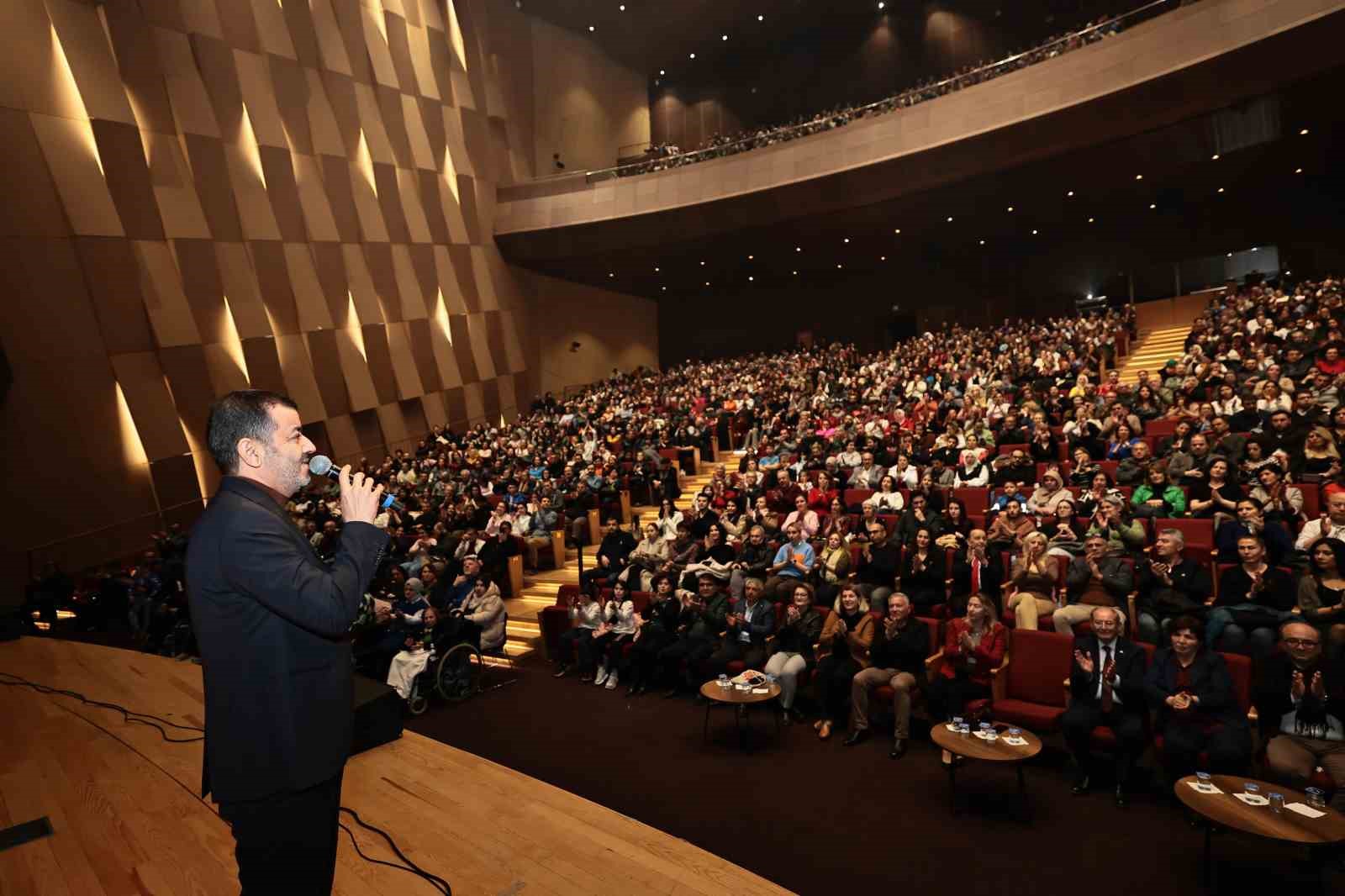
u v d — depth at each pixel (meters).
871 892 3.37
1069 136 14.86
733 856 3.71
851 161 17.17
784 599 6.86
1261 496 6.50
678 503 12.88
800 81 26.31
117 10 13.07
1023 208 18.59
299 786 1.42
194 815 3.48
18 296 11.34
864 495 9.42
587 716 6.02
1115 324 16.45
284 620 1.43
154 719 5.01
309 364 15.77
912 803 4.25
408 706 6.24
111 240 12.51
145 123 13.33
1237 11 12.54
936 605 6.46
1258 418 8.49
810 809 4.20
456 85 20.58
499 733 5.71
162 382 12.98
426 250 19.12
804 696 5.98
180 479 12.95
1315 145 15.34
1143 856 3.62
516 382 21.70
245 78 15.19
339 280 16.66
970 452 9.52
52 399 11.59
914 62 24.69
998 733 4.32
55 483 11.49
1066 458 9.56
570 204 20.67
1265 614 4.96
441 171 19.84
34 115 11.76
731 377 20.70
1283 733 4.02
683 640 6.59
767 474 10.80
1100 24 14.28
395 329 17.98
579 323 24.83
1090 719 4.35
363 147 17.70
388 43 18.75
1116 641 4.48
